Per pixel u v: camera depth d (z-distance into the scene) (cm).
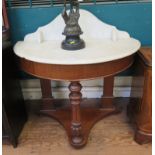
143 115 134
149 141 140
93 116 165
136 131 142
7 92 134
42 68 114
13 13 150
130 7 148
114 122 164
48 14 151
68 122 160
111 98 170
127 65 124
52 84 184
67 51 120
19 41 147
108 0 148
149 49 142
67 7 145
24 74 178
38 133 156
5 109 130
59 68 110
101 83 184
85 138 143
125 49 121
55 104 185
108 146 142
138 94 140
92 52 117
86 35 147
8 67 137
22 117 161
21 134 155
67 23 118
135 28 155
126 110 176
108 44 132
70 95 125
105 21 153
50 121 168
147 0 148
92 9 149
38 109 180
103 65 111
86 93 189
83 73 110
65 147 142
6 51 134
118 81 181
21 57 119
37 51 122
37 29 150
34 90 186
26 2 149
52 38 146
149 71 122
